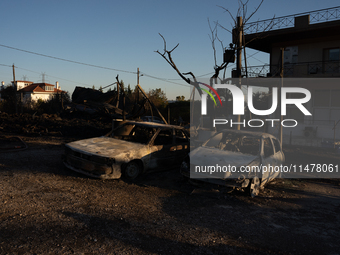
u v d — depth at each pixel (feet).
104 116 70.18
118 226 14.01
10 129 48.75
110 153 21.93
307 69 51.80
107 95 81.10
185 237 13.46
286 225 15.92
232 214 17.15
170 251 11.99
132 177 23.34
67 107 73.51
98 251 11.44
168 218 15.70
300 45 57.16
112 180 22.17
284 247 13.15
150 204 17.76
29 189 18.44
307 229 15.49
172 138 27.40
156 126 26.89
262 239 13.89
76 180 21.42
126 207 16.81
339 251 13.03
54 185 19.72
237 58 38.93
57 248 11.37
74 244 11.82
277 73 54.54
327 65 53.93
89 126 51.78
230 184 19.84
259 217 16.94
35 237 12.11
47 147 35.01
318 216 17.74
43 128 49.98
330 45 53.36
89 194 18.49
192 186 22.59
